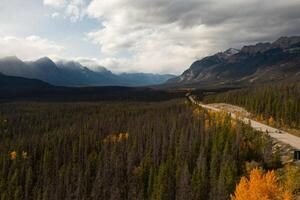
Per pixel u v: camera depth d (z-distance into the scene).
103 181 137.00
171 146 141.50
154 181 120.44
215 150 112.69
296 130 121.44
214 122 141.50
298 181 63.50
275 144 94.62
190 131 139.62
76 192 137.75
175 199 108.69
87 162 155.38
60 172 156.88
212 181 98.50
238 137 106.69
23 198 152.25
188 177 107.75
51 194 141.62
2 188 156.25
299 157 79.38
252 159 98.06
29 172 158.50
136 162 150.50
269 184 59.69
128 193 128.12
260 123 142.12
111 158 149.75
